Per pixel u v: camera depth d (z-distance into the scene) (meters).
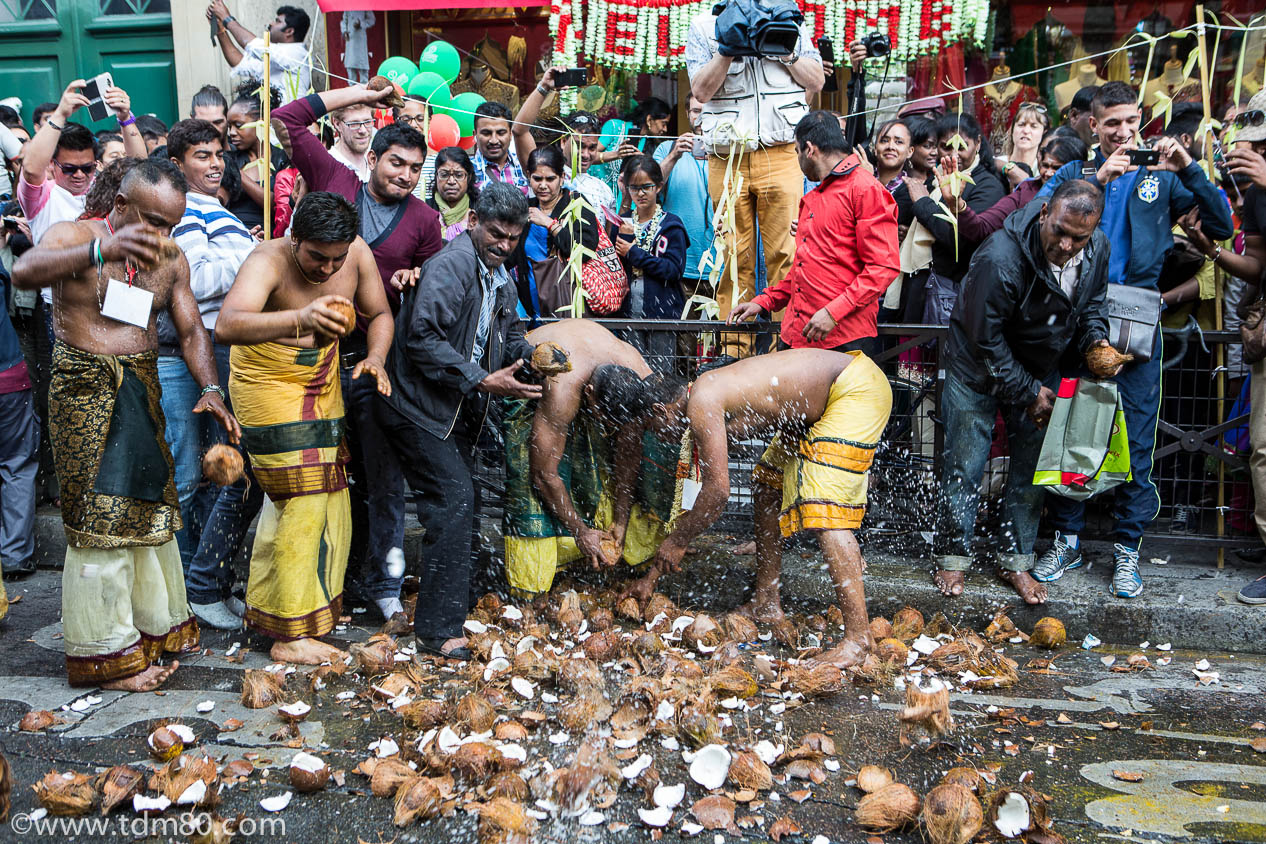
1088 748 3.19
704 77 4.95
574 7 5.84
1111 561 4.56
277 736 3.22
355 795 2.88
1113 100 4.35
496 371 3.90
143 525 3.55
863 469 3.77
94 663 3.53
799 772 2.96
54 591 4.76
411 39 7.14
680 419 3.93
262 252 3.64
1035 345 4.04
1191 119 5.18
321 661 3.80
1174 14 6.69
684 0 5.83
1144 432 4.17
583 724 3.22
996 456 4.92
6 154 5.64
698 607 4.47
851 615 3.75
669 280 5.25
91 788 2.81
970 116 5.05
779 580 4.35
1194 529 4.73
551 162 5.02
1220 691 3.65
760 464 4.12
